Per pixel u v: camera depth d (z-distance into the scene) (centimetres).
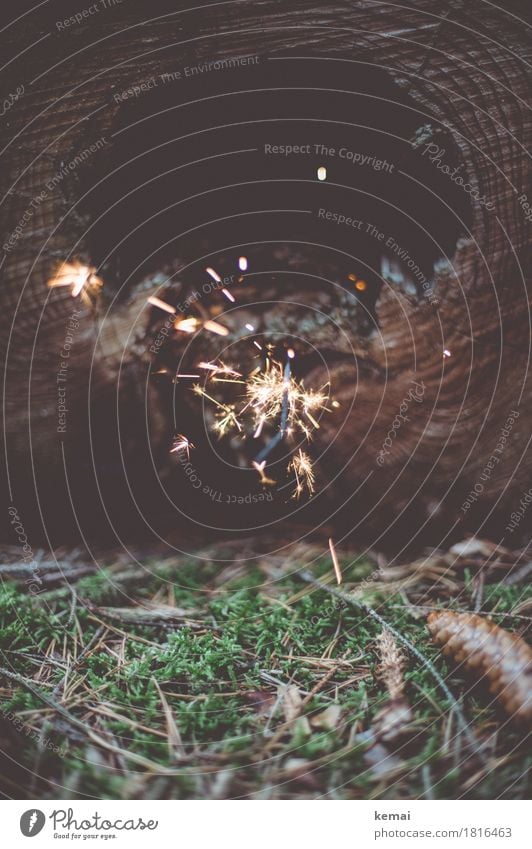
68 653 40
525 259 41
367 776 32
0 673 36
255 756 33
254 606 44
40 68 39
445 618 38
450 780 32
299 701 36
